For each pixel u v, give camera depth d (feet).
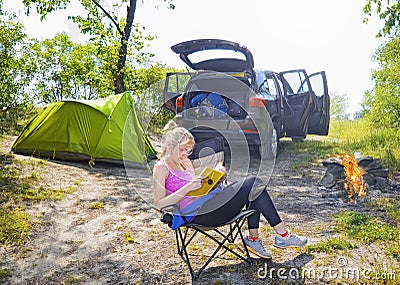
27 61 44.27
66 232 14.65
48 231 14.69
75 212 16.61
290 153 28.89
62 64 46.42
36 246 13.50
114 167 24.11
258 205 12.25
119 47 41.73
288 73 29.25
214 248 13.25
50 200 17.67
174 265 12.16
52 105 25.66
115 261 12.48
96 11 42.14
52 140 24.61
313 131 32.22
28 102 42.57
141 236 14.29
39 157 24.64
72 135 24.41
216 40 23.85
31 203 17.17
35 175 20.56
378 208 16.43
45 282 11.34
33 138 24.98
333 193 18.63
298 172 23.09
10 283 11.27
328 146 31.45
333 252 12.64
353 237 13.58
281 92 27.50
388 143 29.84
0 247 13.29
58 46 47.24
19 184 19.12
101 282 11.30
